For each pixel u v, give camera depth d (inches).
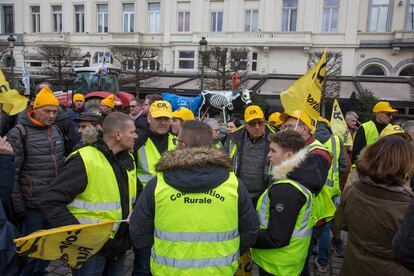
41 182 135.0
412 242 62.7
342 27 880.9
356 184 88.4
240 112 405.4
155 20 1021.8
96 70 568.1
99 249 101.0
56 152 140.1
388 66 864.9
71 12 1070.4
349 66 884.6
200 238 78.0
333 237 184.2
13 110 113.2
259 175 145.2
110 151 103.4
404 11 850.1
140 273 130.8
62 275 153.1
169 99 390.0
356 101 657.0
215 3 951.6
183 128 91.2
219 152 81.8
